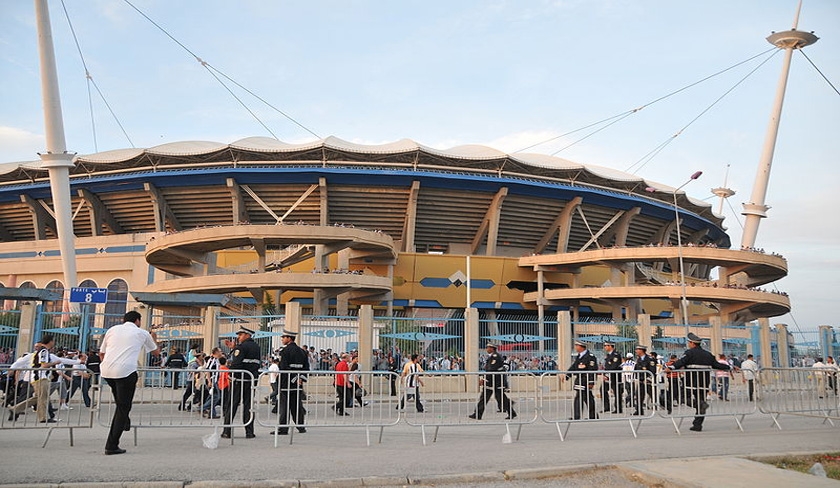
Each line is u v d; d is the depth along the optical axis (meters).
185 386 16.31
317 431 13.72
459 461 9.48
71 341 27.64
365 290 44.06
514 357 28.47
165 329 28.52
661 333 33.97
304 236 38.84
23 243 53.44
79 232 62.00
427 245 58.72
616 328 30.77
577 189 53.16
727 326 35.94
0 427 10.53
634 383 14.34
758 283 59.28
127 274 50.22
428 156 50.34
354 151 49.38
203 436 12.49
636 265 56.16
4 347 25.80
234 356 12.30
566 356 29.00
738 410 14.35
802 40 54.88
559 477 8.63
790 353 38.59
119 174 53.03
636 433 13.13
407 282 51.12
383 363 26.12
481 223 55.97
